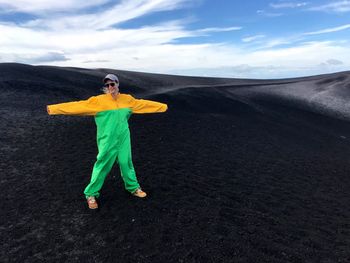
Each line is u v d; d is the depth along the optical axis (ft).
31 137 36.50
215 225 19.98
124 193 23.26
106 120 19.76
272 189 28.68
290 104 92.73
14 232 18.45
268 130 61.16
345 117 87.35
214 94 84.89
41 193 23.25
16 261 16.06
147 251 16.92
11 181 25.21
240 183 28.91
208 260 16.48
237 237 18.86
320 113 88.12
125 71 107.24
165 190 24.61
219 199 24.26
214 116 63.52
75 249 17.04
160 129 45.52
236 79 133.69
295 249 18.39
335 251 18.80
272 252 17.76
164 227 19.11
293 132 64.80
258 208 23.70
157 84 96.94
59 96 61.67
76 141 36.14
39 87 64.64
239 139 48.62
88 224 19.26
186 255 16.74
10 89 60.13
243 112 73.92
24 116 44.86
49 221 19.61
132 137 40.01
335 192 31.35
